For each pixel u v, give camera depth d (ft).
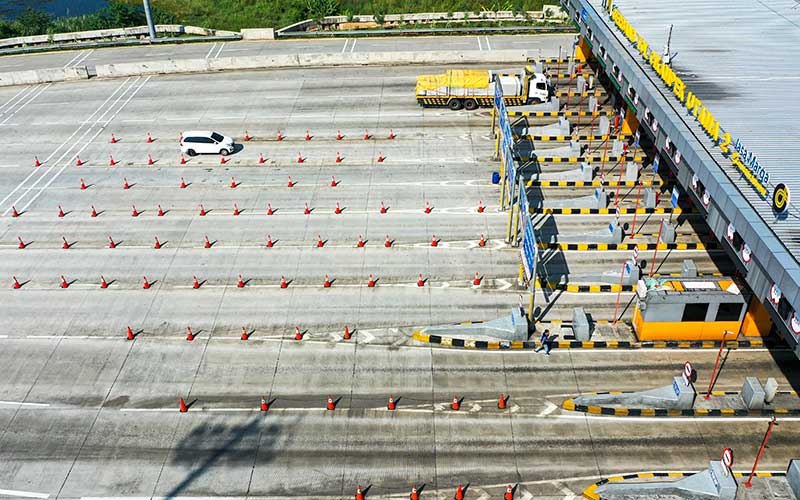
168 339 109.60
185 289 120.57
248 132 174.29
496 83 155.02
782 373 99.96
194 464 88.22
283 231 135.33
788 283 72.33
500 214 139.03
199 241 133.28
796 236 77.82
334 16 254.27
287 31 237.66
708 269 122.21
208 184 152.35
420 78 180.65
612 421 93.04
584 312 112.47
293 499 83.41
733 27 137.90
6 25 255.91
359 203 143.84
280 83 201.05
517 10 254.68
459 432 91.91
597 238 128.88
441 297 117.08
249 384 100.48
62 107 192.24
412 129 173.06
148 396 98.99
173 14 270.26
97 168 160.35
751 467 85.46
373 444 90.48
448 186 148.97
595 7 157.28
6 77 206.69
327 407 96.07
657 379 99.40
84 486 85.66
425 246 129.90
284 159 161.58
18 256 130.52
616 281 119.85
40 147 170.81
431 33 231.71
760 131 98.84
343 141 168.45
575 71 199.41
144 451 90.33
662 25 141.59
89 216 142.20
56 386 101.14
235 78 206.08
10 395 99.66
